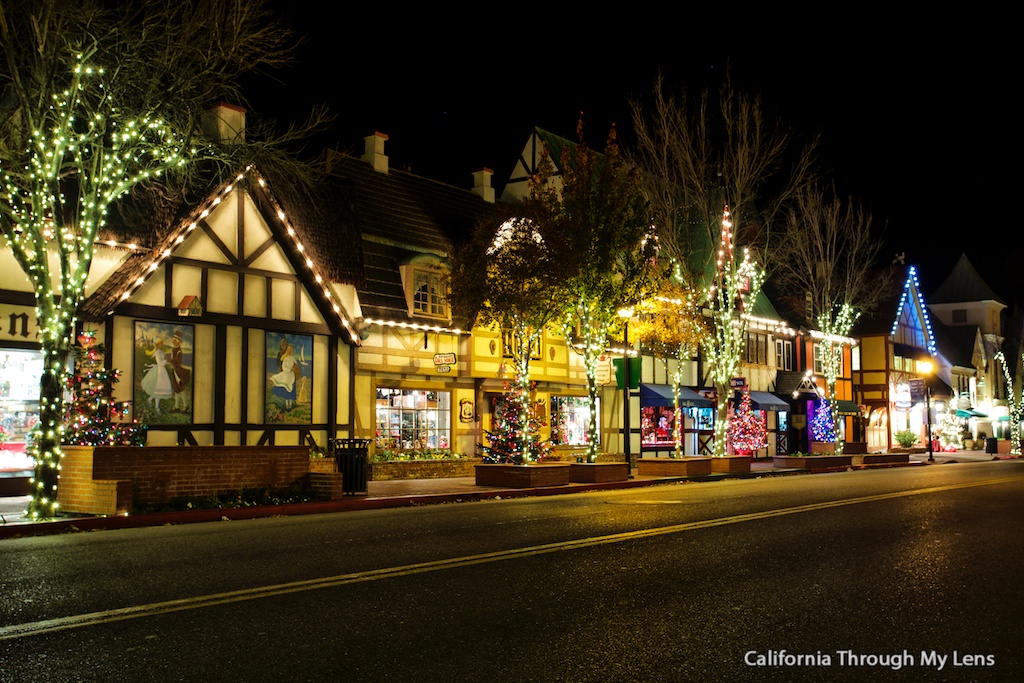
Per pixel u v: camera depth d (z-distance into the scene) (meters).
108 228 20.73
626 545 11.10
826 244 41.88
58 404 15.12
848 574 9.32
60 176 16.44
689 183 33.19
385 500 18.28
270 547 10.89
